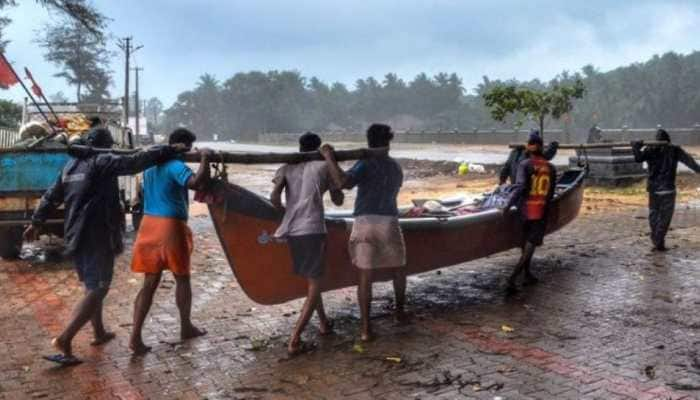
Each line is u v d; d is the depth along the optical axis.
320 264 6.10
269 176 29.17
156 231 6.03
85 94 84.62
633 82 80.19
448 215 8.27
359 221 6.41
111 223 5.96
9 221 10.23
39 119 14.92
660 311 7.21
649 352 5.98
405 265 6.92
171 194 6.05
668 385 5.23
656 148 10.19
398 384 5.35
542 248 10.71
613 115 79.38
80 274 5.93
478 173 24.72
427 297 8.00
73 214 5.84
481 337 6.45
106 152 6.12
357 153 6.24
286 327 6.89
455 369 5.63
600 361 5.77
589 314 7.15
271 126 99.75
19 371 5.75
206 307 7.66
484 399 5.02
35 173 10.25
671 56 79.31
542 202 8.02
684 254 10.08
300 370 5.69
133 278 9.16
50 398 5.18
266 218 6.32
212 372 5.68
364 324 6.41
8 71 9.09
